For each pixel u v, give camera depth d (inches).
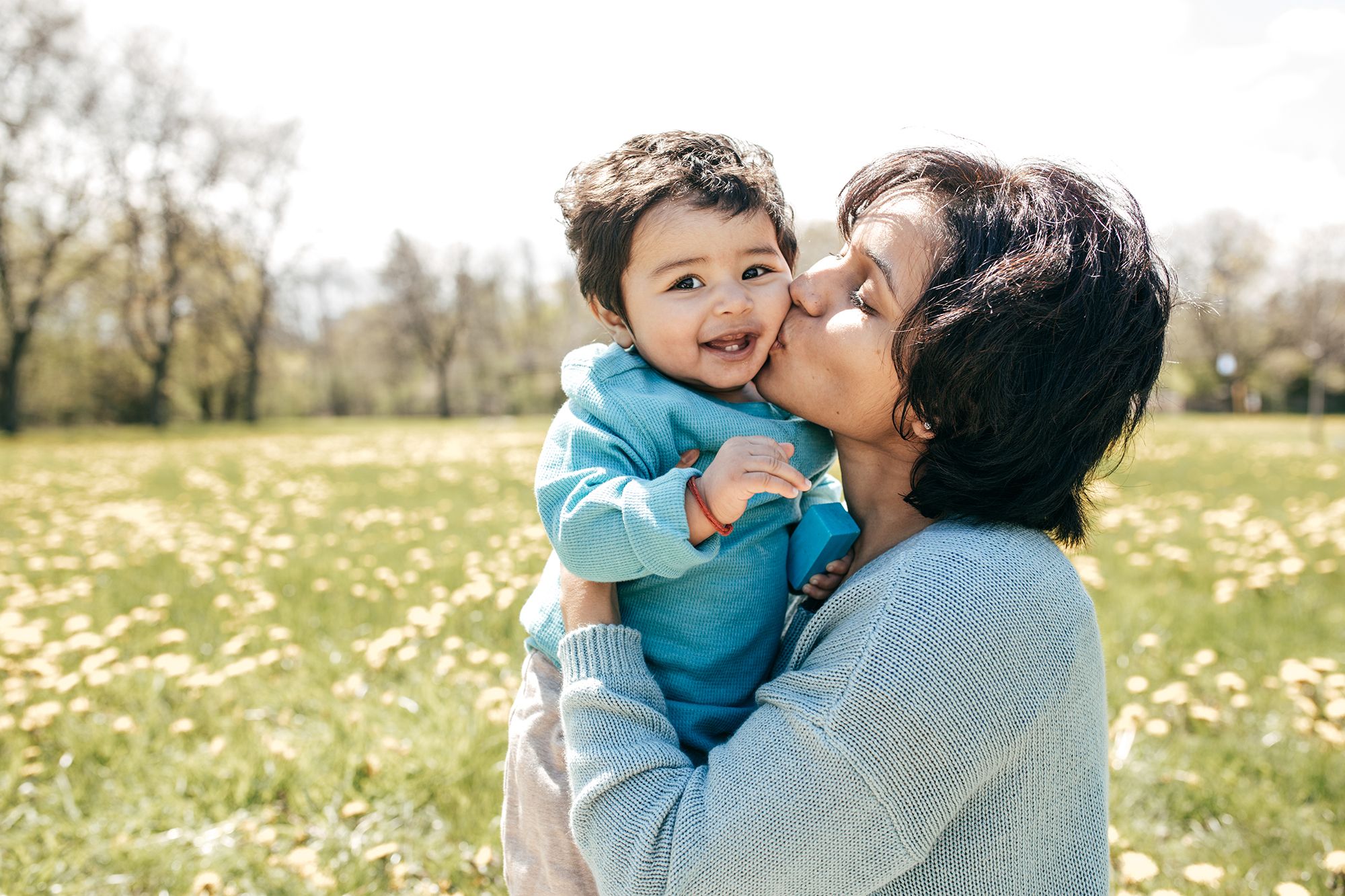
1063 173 43.6
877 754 36.9
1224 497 356.2
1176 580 197.2
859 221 46.8
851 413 46.3
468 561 216.1
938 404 41.1
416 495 379.2
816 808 36.9
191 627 171.6
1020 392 39.6
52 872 91.5
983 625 37.8
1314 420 1013.2
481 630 159.6
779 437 51.8
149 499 397.4
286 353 2085.4
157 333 1498.5
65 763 113.2
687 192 52.2
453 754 109.9
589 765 41.1
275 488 421.1
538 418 1870.1
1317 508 316.5
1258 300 1929.1
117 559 239.8
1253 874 89.2
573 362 54.1
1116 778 106.2
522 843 50.7
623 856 39.0
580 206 56.1
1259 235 1924.2
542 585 54.7
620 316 56.2
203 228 1549.0
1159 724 113.3
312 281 1891.0
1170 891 81.2
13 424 1289.4
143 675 142.6
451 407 2268.7
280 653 149.2
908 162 46.4
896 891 39.4
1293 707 126.4
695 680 47.7
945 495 43.3
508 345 2391.7
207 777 108.8
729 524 43.9
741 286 50.8
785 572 51.1
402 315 2196.1
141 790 106.2
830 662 39.4
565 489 47.6
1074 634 40.4
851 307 46.3
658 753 40.8
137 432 1282.0
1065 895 41.2
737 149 57.1
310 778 107.3
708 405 51.5
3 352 1385.3
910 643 37.4
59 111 1266.0
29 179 1279.5
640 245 52.7
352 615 174.7
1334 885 87.7
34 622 175.3
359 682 135.8
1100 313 39.7
